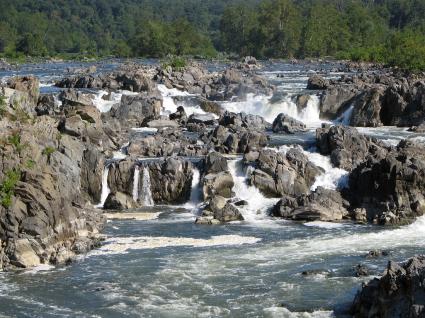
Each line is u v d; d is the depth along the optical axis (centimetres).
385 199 7731
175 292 5456
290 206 7825
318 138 9181
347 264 5994
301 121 12138
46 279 5794
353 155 8725
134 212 8056
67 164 7319
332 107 12344
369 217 7625
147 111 11631
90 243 6631
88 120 9625
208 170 8431
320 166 8681
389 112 11638
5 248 6150
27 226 6238
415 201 7575
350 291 5331
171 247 6650
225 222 7594
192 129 10981
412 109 11475
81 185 8331
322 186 8212
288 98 12775
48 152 7225
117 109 11556
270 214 7881
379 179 7850
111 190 8481
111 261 6234
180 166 8500
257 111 12788
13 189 6397
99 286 5616
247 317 4941
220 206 7794
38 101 10606
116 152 9469
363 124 11612
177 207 8319
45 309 5178
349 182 8231
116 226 7412
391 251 6356
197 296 5359
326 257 6231
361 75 15300
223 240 6862
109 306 5209
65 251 6325
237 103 12938
